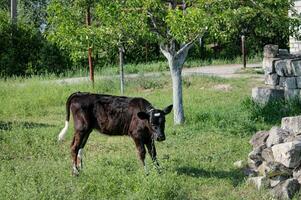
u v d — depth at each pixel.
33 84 23.42
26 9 41.72
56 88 22.44
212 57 35.41
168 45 15.70
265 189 9.67
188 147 12.84
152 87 22.98
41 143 13.45
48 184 9.55
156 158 11.06
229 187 9.96
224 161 11.60
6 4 48.19
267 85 17.78
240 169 10.96
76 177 10.35
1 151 12.75
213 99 19.39
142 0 13.94
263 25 15.52
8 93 22.06
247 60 32.66
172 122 15.70
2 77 29.97
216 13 13.92
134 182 9.67
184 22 13.48
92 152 12.71
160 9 14.48
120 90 22.78
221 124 14.92
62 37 14.76
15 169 11.01
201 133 14.25
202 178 10.41
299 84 16.67
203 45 35.66
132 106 10.84
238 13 13.91
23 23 32.19
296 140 10.51
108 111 10.92
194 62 32.06
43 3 41.66
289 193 9.28
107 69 30.41
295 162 9.92
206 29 14.13
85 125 10.98
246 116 15.72
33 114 18.56
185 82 22.80
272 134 10.98
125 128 10.93
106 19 14.20
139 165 11.30
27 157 12.36
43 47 31.25
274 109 16.20
